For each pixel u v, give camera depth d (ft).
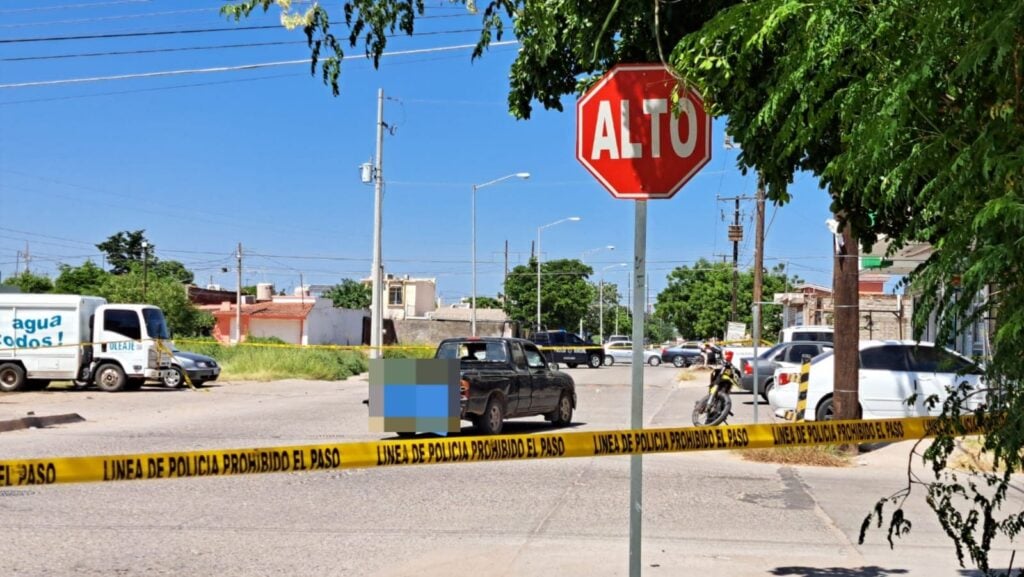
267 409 71.36
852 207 15.61
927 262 11.69
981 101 10.45
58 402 75.87
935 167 10.85
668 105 15.81
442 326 264.11
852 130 11.43
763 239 129.80
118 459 14.56
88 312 90.43
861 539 16.87
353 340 258.37
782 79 12.10
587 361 175.22
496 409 51.88
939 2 9.91
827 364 53.78
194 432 53.26
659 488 35.91
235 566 23.20
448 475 38.37
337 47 16.15
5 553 24.21
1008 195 9.64
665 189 15.84
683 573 22.72
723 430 17.71
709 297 256.93
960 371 12.87
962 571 23.40
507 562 23.77
